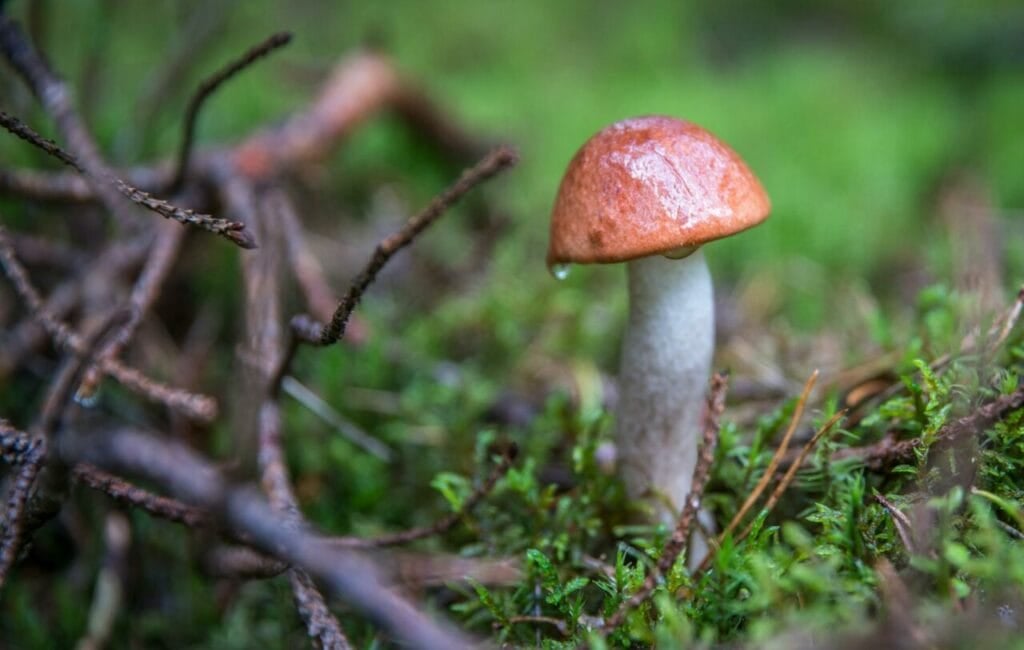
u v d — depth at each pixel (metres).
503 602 0.21
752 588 0.18
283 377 0.23
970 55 0.54
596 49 0.57
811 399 0.25
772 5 0.65
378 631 0.21
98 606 0.23
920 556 0.18
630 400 0.22
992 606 0.17
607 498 0.23
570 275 0.35
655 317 0.22
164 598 0.24
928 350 0.24
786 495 0.22
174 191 0.28
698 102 0.49
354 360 0.29
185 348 0.30
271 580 0.23
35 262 0.28
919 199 0.41
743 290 0.35
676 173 0.20
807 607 0.18
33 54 0.26
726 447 0.23
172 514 0.19
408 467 0.27
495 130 0.44
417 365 0.30
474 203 0.39
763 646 0.17
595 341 0.31
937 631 0.16
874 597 0.18
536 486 0.23
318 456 0.27
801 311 0.33
